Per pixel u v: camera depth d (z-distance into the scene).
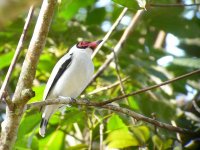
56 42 12.54
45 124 9.55
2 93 6.12
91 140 9.80
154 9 12.91
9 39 12.25
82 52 10.18
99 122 9.66
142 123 9.77
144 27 13.98
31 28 11.45
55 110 9.46
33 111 9.42
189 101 12.57
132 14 14.43
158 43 14.95
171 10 13.05
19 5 2.82
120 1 7.99
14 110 6.34
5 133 6.35
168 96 12.06
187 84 12.77
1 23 2.82
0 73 12.88
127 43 13.24
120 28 13.87
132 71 12.23
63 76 9.70
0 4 2.79
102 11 14.75
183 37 13.23
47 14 6.59
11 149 6.39
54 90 9.73
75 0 11.96
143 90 7.93
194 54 13.89
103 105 7.86
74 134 11.80
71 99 7.66
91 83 11.59
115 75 12.02
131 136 9.62
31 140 9.57
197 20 13.92
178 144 10.09
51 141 11.18
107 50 12.42
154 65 12.80
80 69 9.79
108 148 9.66
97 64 12.89
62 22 12.12
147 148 9.64
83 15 15.21
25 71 6.58
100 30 13.36
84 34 12.88
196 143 10.32
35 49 6.60
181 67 12.84
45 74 12.59
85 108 9.59
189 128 11.26
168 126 8.55
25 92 6.30
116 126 9.95
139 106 11.52
